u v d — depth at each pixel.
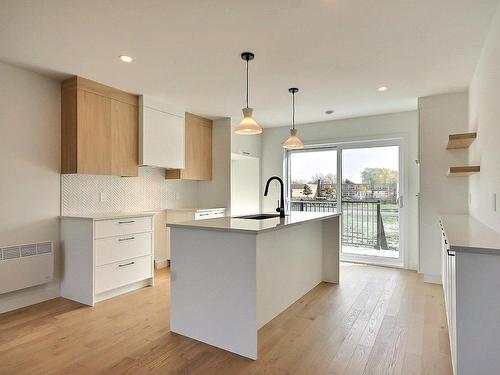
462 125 3.77
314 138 5.47
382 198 4.96
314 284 3.74
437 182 3.89
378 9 2.08
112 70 3.13
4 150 2.98
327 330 2.56
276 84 3.54
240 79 3.38
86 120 3.38
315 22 2.24
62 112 3.41
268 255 2.75
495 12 2.09
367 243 5.08
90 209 3.75
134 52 2.72
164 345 2.32
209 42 2.54
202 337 2.37
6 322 2.73
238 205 6.18
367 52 2.72
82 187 3.67
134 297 3.38
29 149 3.16
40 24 2.25
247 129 2.91
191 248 2.43
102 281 3.23
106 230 3.27
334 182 5.39
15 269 2.96
